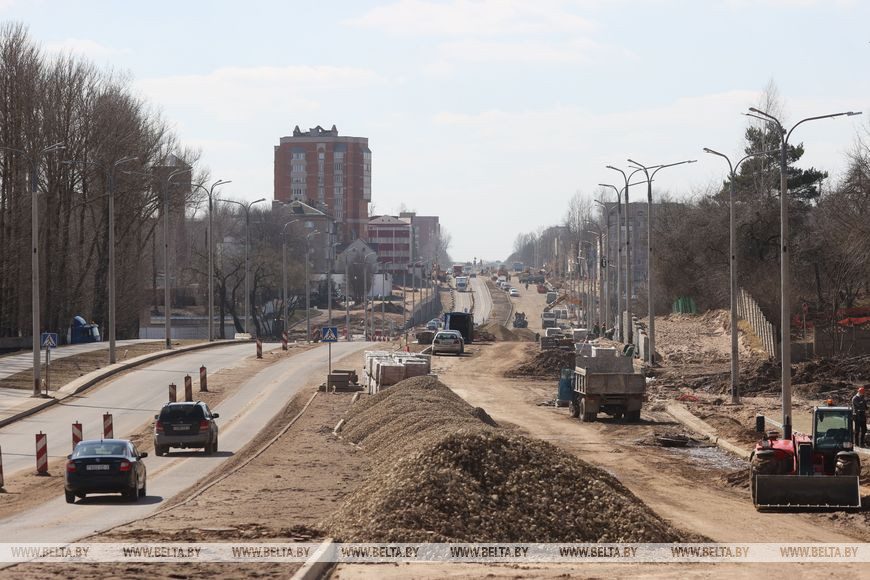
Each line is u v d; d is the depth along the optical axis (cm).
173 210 17025
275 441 6375
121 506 4162
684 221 17038
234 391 9419
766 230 14962
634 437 6725
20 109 12988
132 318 16188
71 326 15038
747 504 4453
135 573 2506
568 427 7206
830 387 8706
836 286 12494
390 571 2627
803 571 2927
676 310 16738
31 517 3866
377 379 8631
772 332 11162
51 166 13475
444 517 3161
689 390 9319
